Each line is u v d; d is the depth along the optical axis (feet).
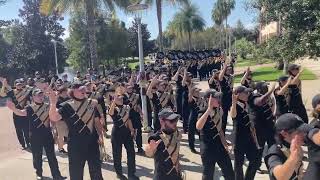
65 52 173.78
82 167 23.90
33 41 165.17
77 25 157.07
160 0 108.17
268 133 25.62
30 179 31.50
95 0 83.25
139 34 41.57
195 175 29.71
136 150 37.17
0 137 48.39
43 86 43.16
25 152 40.27
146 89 40.14
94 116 24.31
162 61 93.20
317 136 13.64
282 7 43.93
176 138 19.24
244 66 144.77
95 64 84.74
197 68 103.91
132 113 35.19
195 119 34.76
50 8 84.12
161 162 19.06
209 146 22.27
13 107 29.32
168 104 37.35
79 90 23.52
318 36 40.47
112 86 36.11
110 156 35.14
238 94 23.82
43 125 29.22
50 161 29.43
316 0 40.06
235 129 24.04
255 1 48.57
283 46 44.73
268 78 90.63
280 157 13.73
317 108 18.35
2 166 35.42
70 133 23.70
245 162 30.09
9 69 155.53
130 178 28.63
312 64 117.80
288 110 30.89
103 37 155.63
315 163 14.29
